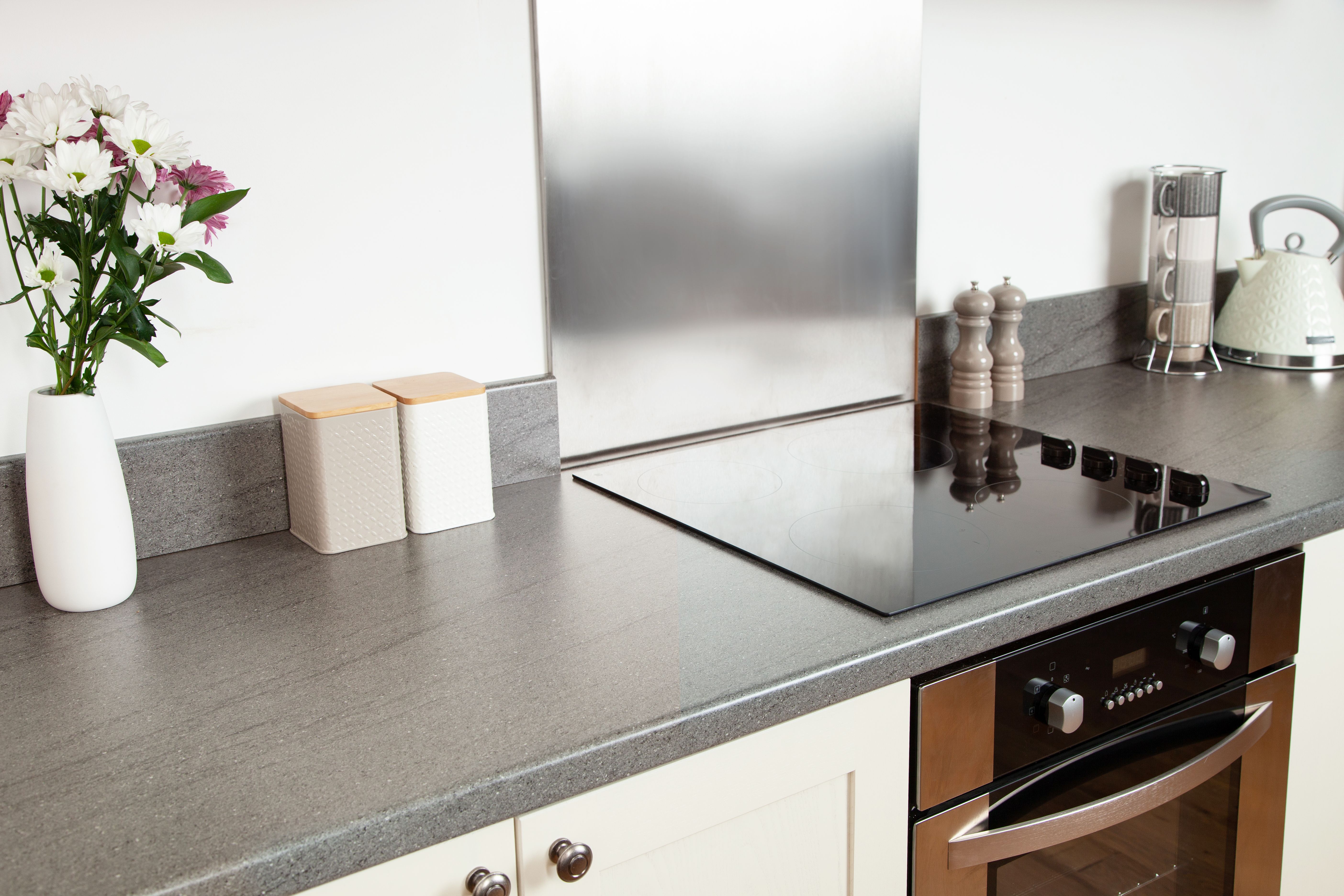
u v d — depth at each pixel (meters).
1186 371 1.91
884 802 1.00
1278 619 1.27
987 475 1.40
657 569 1.13
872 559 1.13
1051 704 1.06
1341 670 1.37
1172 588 1.17
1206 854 1.31
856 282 1.67
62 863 0.69
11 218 1.09
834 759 0.96
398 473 1.22
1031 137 1.83
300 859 0.71
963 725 1.02
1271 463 1.40
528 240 1.39
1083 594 1.06
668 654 0.95
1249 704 1.27
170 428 1.21
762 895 0.96
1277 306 1.91
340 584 1.12
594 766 0.81
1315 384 1.80
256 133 1.20
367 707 0.87
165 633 1.02
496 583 1.11
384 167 1.28
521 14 1.32
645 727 0.83
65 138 0.99
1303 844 1.42
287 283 1.25
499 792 0.78
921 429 1.61
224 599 1.09
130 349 1.16
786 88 1.53
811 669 0.91
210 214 1.03
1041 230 1.89
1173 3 1.92
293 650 0.98
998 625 1.00
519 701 0.88
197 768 0.79
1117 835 1.20
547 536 1.24
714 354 1.56
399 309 1.32
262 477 1.25
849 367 1.70
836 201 1.61
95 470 1.04
